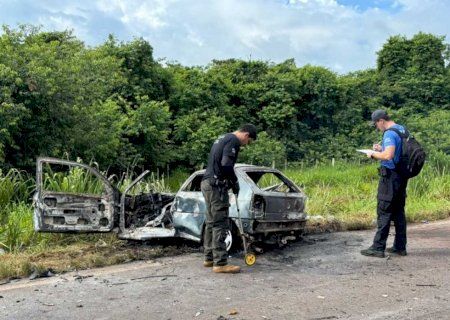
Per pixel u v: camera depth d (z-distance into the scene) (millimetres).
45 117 14523
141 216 8773
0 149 13094
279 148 25703
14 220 8812
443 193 15344
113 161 18234
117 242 8617
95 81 16766
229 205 6875
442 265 7176
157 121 20922
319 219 10711
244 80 30047
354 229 10359
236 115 28188
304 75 30094
